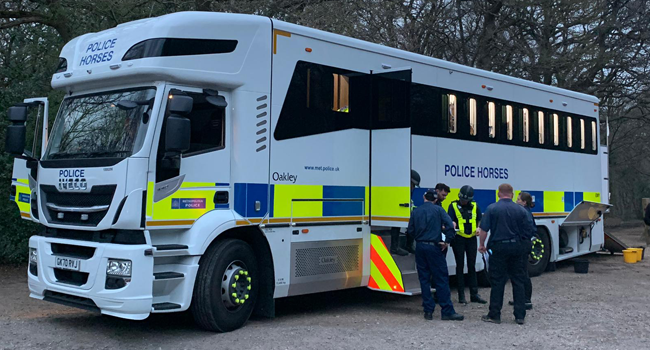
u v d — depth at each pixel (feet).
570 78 69.92
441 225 26.08
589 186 44.32
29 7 44.09
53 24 42.29
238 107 23.57
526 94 38.24
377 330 23.97
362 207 27.78
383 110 27.68
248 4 44.68
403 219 26.68
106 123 22.67
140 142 21.27
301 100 25.62
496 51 69.77
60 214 22.74
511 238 25.26
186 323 25.02
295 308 28.89
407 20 63.98
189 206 22.11
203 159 22.57
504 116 36.32
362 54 28.17
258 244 24.77
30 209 24.70
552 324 25.53
